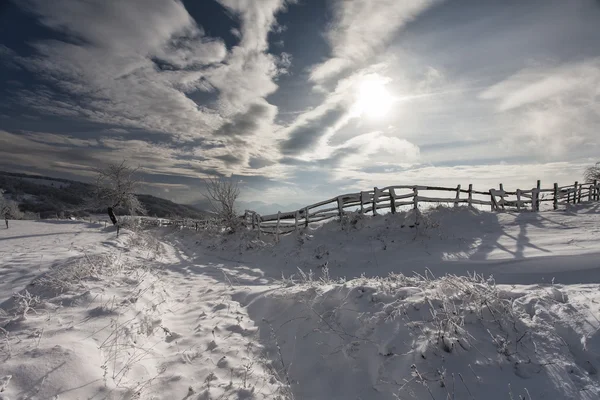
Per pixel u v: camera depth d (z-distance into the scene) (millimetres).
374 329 3682
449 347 3150
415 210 12547
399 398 2859
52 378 2861
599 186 17484
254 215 14930
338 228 12680
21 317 4125
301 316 4512
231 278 8812
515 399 2623
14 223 26422
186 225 23453
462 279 4367
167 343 4332
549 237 9492
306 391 3287
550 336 3170
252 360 3834
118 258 8836
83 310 4465
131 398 2951
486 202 14508
